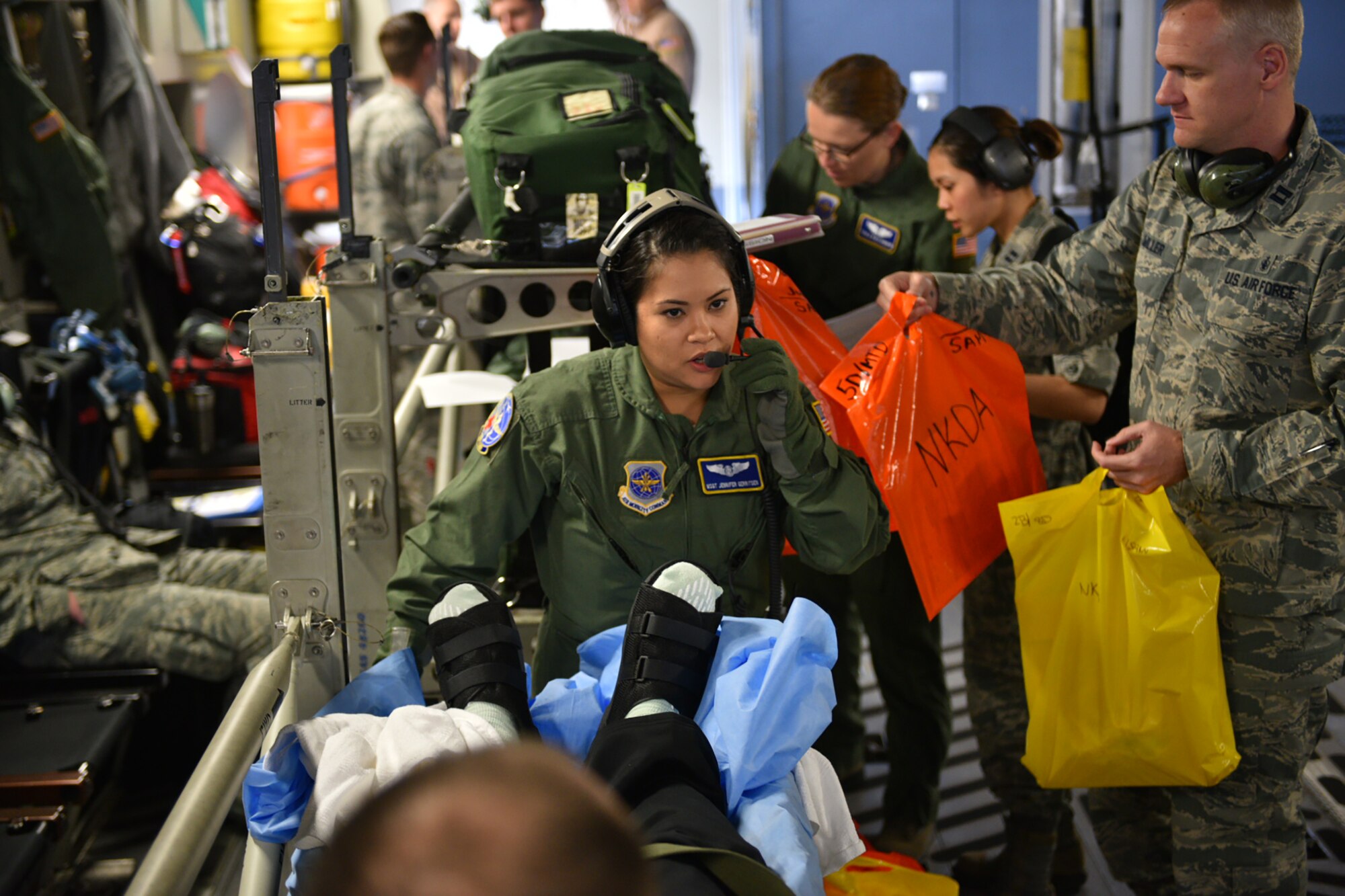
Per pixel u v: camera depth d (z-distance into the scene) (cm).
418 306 177
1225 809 182
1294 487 164
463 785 42
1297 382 171
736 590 148
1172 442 172
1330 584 173
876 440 187
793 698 115
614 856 41
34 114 395
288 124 498
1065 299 203
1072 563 181
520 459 142
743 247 137
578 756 126
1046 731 183
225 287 447
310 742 110
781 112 529
